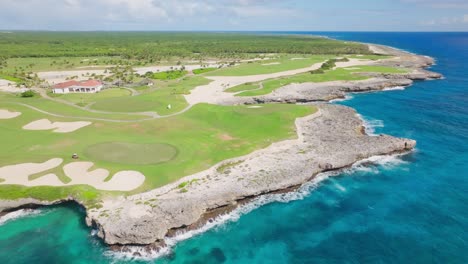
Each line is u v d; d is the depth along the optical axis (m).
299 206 44.28
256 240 38.38
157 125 70.44
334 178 50.97
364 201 45.47
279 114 75.06
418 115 83.25
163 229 37.38
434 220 41.53
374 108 90.38
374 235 39.06
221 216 42.09
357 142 60.84
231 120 72.94
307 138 63.28
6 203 41.94
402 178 51.22
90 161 51.53
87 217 39.22
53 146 58.12
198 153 55.22
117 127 69.25
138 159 52.38
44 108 84.25
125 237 35.97
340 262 35.22
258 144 59.19
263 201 45.09
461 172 53.25
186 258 35.50
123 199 42.06
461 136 68.38
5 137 63.03
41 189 43.84
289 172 49.59
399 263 34.81
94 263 34.53
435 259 35.12
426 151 60.84
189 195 43.12
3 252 35.72
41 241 37.44
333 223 41.22
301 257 35.94
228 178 47.84
